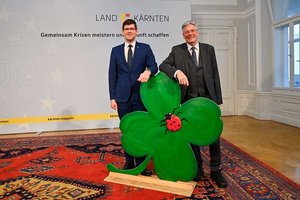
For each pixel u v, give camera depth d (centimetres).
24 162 302
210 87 226
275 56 535
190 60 227
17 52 466
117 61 250
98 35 488
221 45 617
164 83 232
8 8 459
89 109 493
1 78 465
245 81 625
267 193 214
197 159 245
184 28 225
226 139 395
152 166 279
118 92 250
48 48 475
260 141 380
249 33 598
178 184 227
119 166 284
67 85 484
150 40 505
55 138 421
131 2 496
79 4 479
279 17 518
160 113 231
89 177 254
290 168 271
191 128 224
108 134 446
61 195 215
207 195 212
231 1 613
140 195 213
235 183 235
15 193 220
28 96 474
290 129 456
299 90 468
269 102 554
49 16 471
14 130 473
